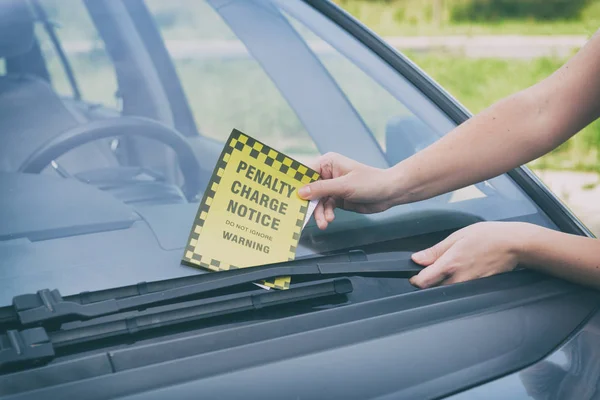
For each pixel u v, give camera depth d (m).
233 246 1.20
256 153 1.23
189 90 1.57
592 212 4.61
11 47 1.45
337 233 1.31
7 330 1.01
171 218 1.30
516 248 1.25
